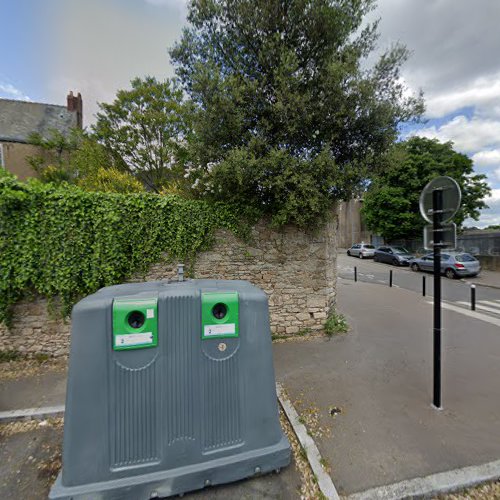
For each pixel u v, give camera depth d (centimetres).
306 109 444
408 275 1430
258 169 430
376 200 1964
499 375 371
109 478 178
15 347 433
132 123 1123
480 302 831
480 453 233
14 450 250
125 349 180
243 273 512
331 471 216
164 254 478
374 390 334
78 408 175
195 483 189
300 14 450
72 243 428
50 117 1653
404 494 199
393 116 455
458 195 266
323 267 538
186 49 484
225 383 200
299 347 471
